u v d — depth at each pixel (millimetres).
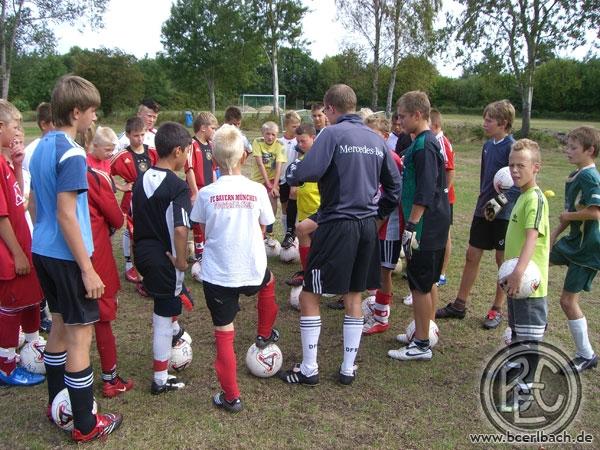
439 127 5355
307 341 3738
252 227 3422
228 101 53812
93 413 3125
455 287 5855
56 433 3217
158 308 3539
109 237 3559
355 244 3619
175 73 44094
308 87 67562
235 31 39969
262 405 3539
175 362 3867
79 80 2930
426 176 3721
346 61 32562
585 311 5156
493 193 4637
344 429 3279
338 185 3590
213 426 3289
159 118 35625
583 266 3797
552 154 20453
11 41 25422
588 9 24344
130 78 37219
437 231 3875
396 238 4500
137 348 4328
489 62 26594
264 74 65688
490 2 25797
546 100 52500
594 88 50031
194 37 41656
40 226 2945
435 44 28797
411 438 3201
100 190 3412
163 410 3457
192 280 5992
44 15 25250
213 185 3432
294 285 5711
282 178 7094
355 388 3770
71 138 2932
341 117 3830
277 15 34438
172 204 3418
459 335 4668
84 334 3006
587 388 3762
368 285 3871
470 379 3898
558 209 9945
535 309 3611
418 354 4148
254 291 3480
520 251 3711
